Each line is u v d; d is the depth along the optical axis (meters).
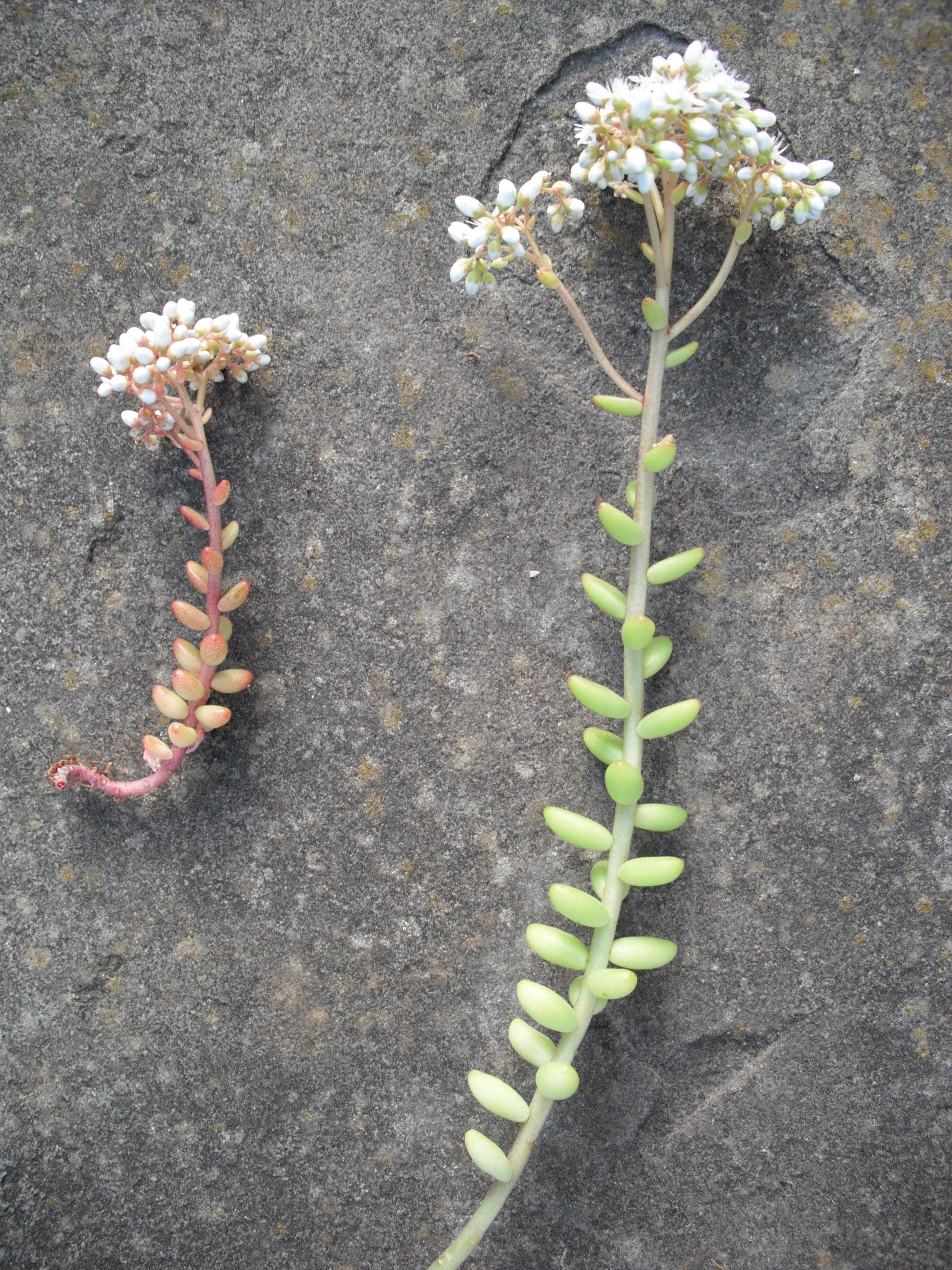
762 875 0.19
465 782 0.19
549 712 0.19
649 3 0.18
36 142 0.19
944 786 0.18
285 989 0.19
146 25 0.18
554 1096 0.16
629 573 0.18
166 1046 0.19
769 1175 0.18
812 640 0.18
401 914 0.19
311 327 0.19
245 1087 0.19
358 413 0.19
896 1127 0.18
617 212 0.18
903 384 0.18
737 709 0.19
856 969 0.18
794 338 0.18
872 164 0.18
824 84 0.18
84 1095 0.19
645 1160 0.19
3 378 0.19
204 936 0.19
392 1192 0.19
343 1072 0.19
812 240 0.18
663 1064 0.19
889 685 0.18
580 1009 0.17
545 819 0.18
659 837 0.19
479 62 0.18
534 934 0.17
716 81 0.15
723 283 0.18
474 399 0.19
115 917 0.19
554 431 0.19
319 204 0.18
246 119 0.18
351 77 0.18
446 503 0.19
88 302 0.19
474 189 0.18
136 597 0.19
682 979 0.19
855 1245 0.18
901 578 0.18
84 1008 0.19
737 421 0.18
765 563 0.19
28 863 0.19
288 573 0.19
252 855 0.19
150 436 0.17
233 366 0.18
